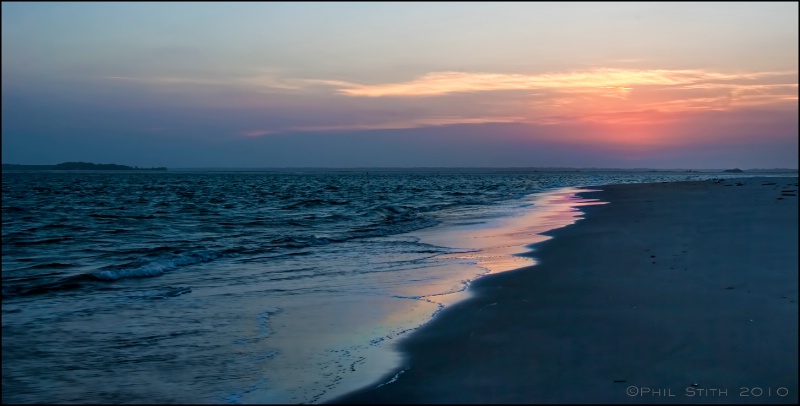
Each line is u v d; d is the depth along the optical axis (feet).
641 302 25.44
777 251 36.17
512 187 205.36
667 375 17.28
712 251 37.27
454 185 245.65
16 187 251.80
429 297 30.68
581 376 17.62
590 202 99.30
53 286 34.68
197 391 18.56
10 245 60.08
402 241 55.42
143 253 52.31
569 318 23.81
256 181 360.48
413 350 21.42
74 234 71.20
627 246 42.19
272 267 41.73
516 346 20.84
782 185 144.15
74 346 22.95
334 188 227.81
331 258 45.47
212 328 25.44
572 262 37.24
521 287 30.76
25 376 19.72
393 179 399.24
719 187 134.51
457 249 48.88
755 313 22.82
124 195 184.03
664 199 93.20
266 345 22.98
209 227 76.48
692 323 21.83
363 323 25.90
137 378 19.63
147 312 28.27
